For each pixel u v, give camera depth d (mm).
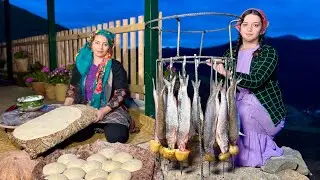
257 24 2729
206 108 2184
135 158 2674
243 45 2920
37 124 3061
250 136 2799
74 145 3307
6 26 10758
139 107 5188
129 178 2312
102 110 3404
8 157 2713
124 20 5492
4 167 2619
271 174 2691
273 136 2932
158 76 2379
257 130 2812
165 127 2219
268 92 2791
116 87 3617
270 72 2682
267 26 2795
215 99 2172
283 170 2758
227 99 2199
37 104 3619
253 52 2787
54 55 8000
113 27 5797
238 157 2799
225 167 2766
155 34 4320
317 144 6965
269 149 2863
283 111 2857
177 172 2650
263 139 2836
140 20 5105
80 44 6930
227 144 2217
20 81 9062
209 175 2592
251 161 2799
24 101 3574
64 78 6383
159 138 2258
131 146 2832
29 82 7438
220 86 2172
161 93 2180
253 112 2756
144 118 4164
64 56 7664
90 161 2543
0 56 12547
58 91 6242
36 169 2477
